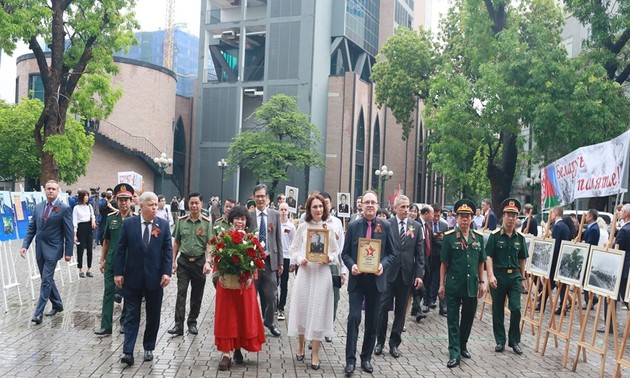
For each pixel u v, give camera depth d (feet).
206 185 177.78
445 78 92.58
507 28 84.94
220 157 176.45
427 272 40.47
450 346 27.76
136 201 40.98
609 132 74.13
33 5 74.33
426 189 228.43
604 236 45.06
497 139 94.73
